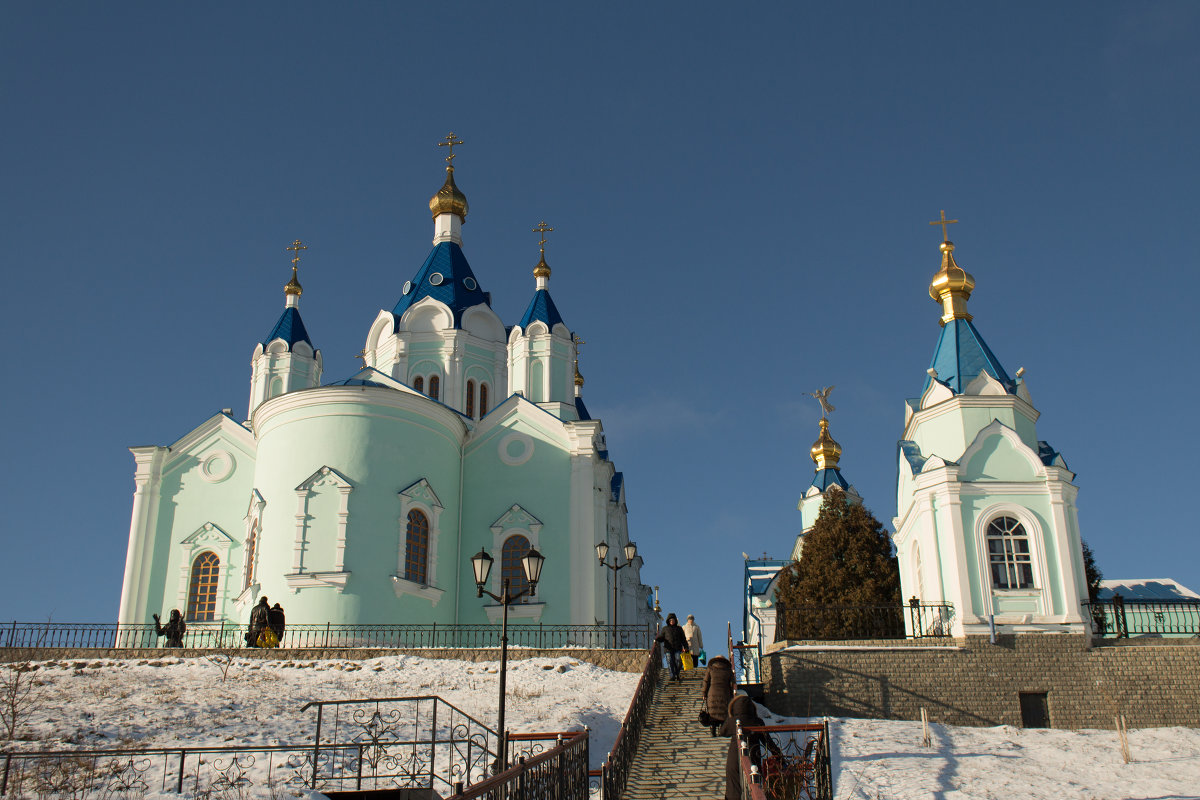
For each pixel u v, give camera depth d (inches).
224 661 1115.3
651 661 946.1
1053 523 1101.7
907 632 1239.5
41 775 699.4
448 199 1941.4
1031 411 1200.8
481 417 1786.4
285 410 1443.2
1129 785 773.3
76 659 1149.1
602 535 1638.8
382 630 1330.0
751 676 1961.1
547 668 1100.5
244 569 1438.2
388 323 1820.9
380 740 825.5
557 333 1795.0
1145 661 1025.5
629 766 745.0
